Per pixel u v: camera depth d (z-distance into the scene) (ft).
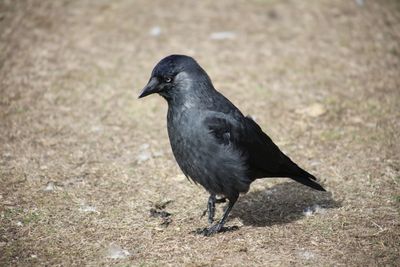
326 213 32.37
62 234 29.94
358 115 43.57
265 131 41.57
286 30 56.90
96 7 60.95
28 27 55.77
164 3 62.44
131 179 35.86
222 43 54.54
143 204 33.24
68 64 50.47
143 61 51.47
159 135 41.39
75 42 54.13
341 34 55.98
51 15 58.54
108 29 56.65
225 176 29.86
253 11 60.64
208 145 29.35
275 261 27.76
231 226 31.50
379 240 29.50
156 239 29.91
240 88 47.42
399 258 27.91
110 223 31.17
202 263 27.61
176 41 54.75
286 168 31.96
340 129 41.83
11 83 46.85
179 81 29.63
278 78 49.01
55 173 36.01
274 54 52.75
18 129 40.86
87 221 31.22
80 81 47.96
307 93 46.75
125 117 43.55
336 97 46.06
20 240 29.22
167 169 37.17
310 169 37.04
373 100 45.50
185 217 32.27
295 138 40.78
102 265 27.40
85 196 33.73
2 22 55.88
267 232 30.66
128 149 39.40
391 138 40.22
